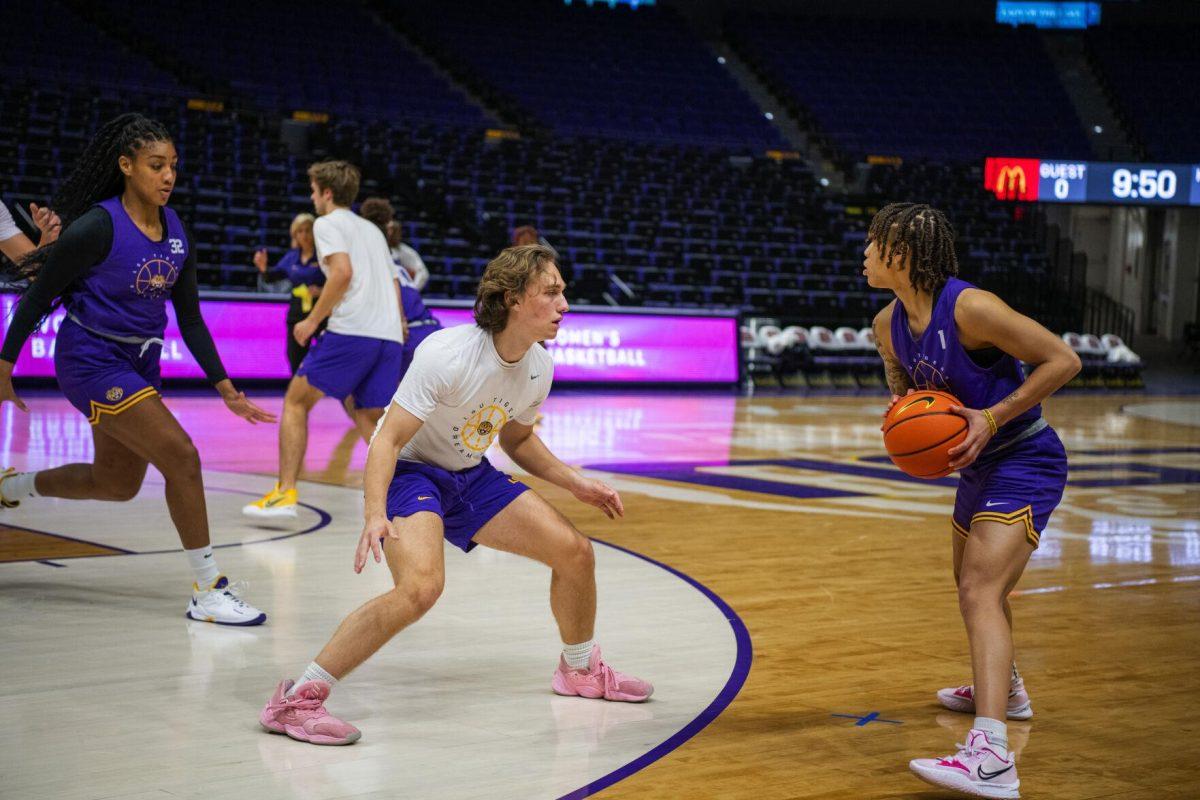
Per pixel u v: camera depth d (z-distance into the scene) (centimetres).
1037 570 531
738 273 1839
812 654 383
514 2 2506
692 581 488
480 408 309
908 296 292
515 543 323
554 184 1961
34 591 436
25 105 1670
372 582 463
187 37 2052
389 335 580
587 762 281
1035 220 2242
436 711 319
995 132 2472
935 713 324
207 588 402
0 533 541
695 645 391
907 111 2497
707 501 704
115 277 385
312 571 480
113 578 459
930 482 807
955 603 459
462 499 322
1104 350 1859
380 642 296
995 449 296
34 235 851
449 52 2328
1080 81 2641
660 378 1530
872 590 480
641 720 314
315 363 573
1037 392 277
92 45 1916
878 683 352
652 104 2356
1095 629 425
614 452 924
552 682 343
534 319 299
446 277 1593
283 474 582
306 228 772
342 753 284
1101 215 2858
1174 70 2630
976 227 2167
